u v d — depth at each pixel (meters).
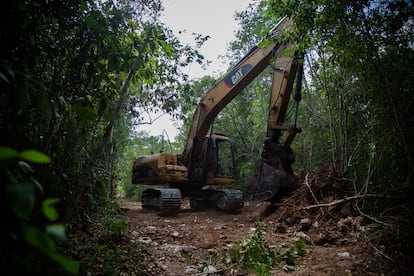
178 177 9.66
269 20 10.98
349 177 6.80
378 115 5.46
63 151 3.58
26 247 1.33
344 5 4.71
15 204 0.80
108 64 3.48
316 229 5.87
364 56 4.99
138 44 4.11
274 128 7.82
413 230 4.36
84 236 4.57
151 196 10.17
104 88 3.89
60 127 3.12
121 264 3.81
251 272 3.90
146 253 4.56
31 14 2.62
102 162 7.75
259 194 7.50
